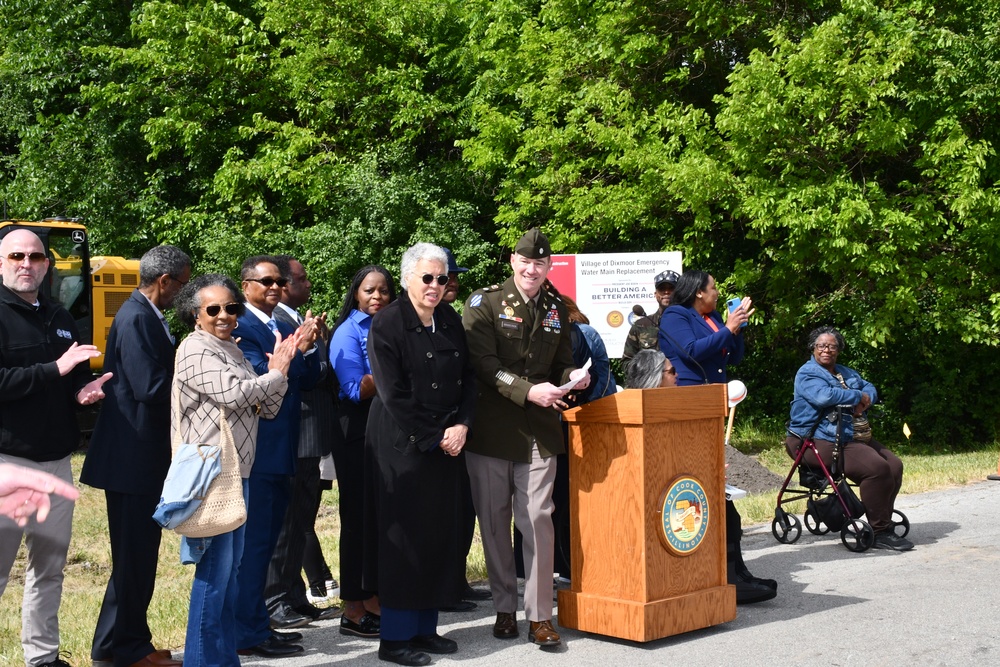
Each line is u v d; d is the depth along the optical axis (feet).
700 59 51.29
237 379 13.93
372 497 16.51
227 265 54.70
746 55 51.57
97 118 64.80
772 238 46.03
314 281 53.72
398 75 57.16
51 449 14.75
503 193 52.37
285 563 18.25
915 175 49.26
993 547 22.72
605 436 16.72
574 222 48.52
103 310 48.44
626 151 45.75
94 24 66.59
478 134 57.93
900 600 18.38
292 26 60.64
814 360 24.75
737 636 16.48
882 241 42.57
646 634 15.89
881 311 43.50
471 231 53.21
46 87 64.03
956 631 16.22
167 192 63.52
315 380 17.10
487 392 16.61
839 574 20.90
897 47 42.06
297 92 58.75
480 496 16.63
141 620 15.10
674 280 26.30
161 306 15.60
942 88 43.11
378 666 15.40
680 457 16.76
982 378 50.88
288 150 56.18
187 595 21.85
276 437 16.15
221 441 13.73
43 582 15.08
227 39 59.62
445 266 15.93
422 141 61.26
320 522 30.99
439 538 15.74
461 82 58.90
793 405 24.84
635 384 17.78
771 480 35.58
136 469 14.84
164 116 62.49
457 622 18.25
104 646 15.16
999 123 44.86
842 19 42.50
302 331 14.78
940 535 24.54
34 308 14.94
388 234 52.34
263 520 16.05
